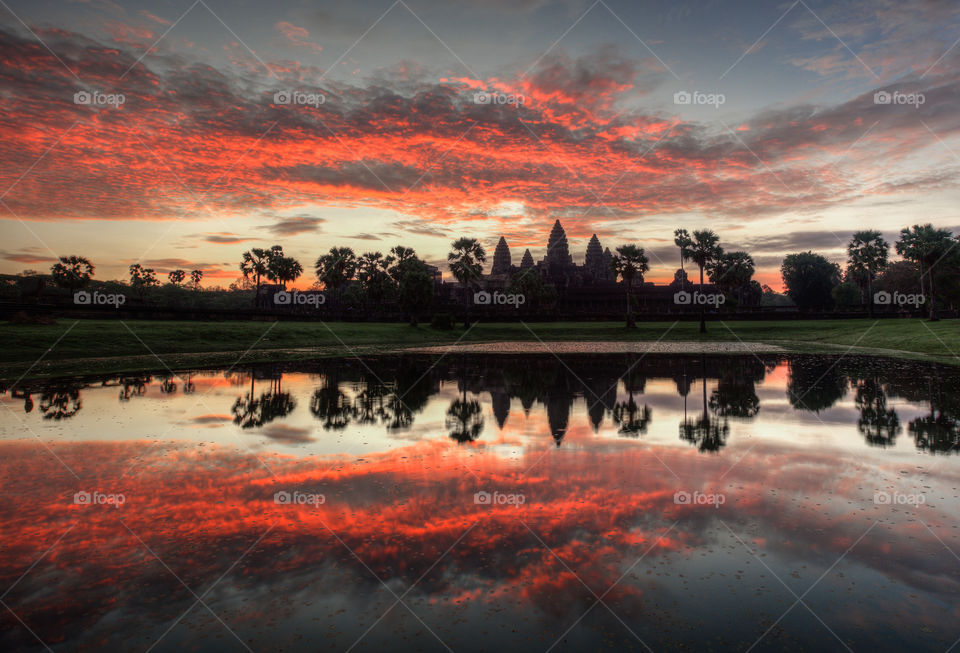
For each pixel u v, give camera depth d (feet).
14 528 23.03
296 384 69.36
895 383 65.26
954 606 16.93
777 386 65.41
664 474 30.27
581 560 20.12
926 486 27.84
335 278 246.88
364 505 25.72
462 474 30.45
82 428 42.42
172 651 14.84
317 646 15.07
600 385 68.23
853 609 16.83
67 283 170.60
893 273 301.43
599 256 505.66
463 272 237.86
